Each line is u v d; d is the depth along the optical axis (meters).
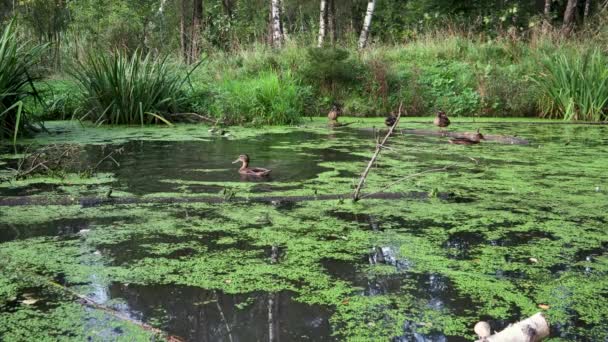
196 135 10.59
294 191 5.82
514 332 2.39
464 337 2.84
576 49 15.84
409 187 6.05
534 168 7.28
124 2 21.39
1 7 16.47
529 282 3.54
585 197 5.70
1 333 2.82
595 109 14.20
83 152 8.36
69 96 13.44
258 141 9.82
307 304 3.20
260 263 3.81
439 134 11.12
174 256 3.92
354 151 8.66
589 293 3.37
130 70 12.53
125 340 2.76
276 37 20.33
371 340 2.81
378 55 17.42
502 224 4.76
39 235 4.36
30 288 3.37
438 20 21.69
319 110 15.47
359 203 5.41
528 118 15.09
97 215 4.93
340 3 27.80
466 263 3.85
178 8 26.33
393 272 3.68
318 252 4.04
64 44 16.48
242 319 3.01
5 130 9.51
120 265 3.75
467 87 16.38
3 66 9.27
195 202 5.41
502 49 17.98
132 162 7.52
